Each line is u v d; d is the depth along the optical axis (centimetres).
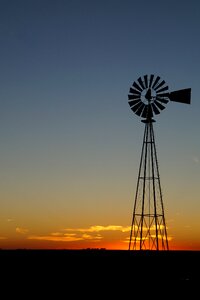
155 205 4675
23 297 3831
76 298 3834
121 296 3919
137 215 4716
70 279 4553
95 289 4138
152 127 4653
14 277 4600
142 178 4734
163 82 4628
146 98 4622
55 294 3950
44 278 4578
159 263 4788
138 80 4659
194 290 4131
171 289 4153
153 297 3859
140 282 4397
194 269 4797
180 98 4588
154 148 4675
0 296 3841
